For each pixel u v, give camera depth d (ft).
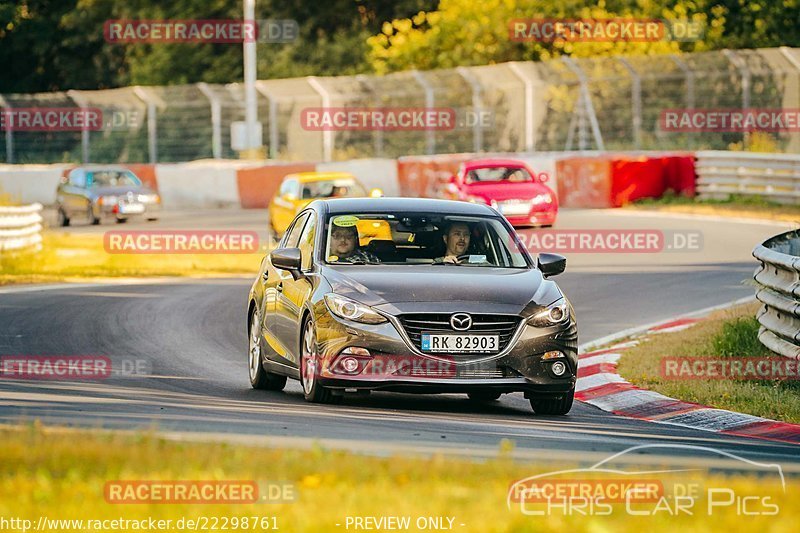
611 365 171.63
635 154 456.86
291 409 129.08
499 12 627.87
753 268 277.03
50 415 117.50
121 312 225.35
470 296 132.98
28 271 292.40
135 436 94.38
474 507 72.08
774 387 151.23
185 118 647.15
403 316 130.72
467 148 589.73
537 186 359.05
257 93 555.69
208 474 80.84
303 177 343.26
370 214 147.54
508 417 132.26
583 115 533.55
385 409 133.80
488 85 520.42
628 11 607.37
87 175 448.24
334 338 131.95
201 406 129.18
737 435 126.21
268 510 71.46
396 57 642.22
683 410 140.15
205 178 495.41
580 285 257.96
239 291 258.57
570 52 595.88
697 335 190.60
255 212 467.11
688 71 499.51
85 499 73.97
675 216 385.70
